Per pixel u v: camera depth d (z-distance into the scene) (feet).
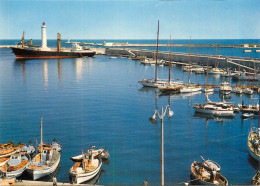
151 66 546.26
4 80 357.82
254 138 141.69
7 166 111.24
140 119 193.88
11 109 214.69
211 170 105.19
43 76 396.98
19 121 184.96
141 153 135.64
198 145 147.54
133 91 298.97
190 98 269.64
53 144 139.33
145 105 236.02
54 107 222.89
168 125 182.09
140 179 109.81
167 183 106.73
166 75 422.41
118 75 418.10
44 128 171.73
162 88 295.69
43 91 288.92
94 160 119.55
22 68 483.51
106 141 151.23
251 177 113.19
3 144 133.90
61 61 623.36
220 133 167.84
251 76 363.35
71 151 137.69
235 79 374.84
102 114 204.54
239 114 213.25
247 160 129.70
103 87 317.42
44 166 112.06
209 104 228.43
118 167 120.67
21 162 115.85
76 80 365.40
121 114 205.46
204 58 509.76
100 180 109.60
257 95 284.41
